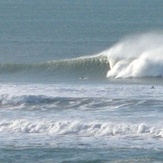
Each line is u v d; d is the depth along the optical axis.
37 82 133.88
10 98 110.81
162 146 86.25
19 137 91.38
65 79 139.50
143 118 98.00
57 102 109.88
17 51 195.62
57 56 185.25
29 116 101.44
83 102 109.38
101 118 98.62
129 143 87.62
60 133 92.50
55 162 82.00
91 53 191.88
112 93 116.38
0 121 97.25
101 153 84.44
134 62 142.75
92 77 142.12
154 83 130.62
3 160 83.00
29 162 82.25
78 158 83.00
